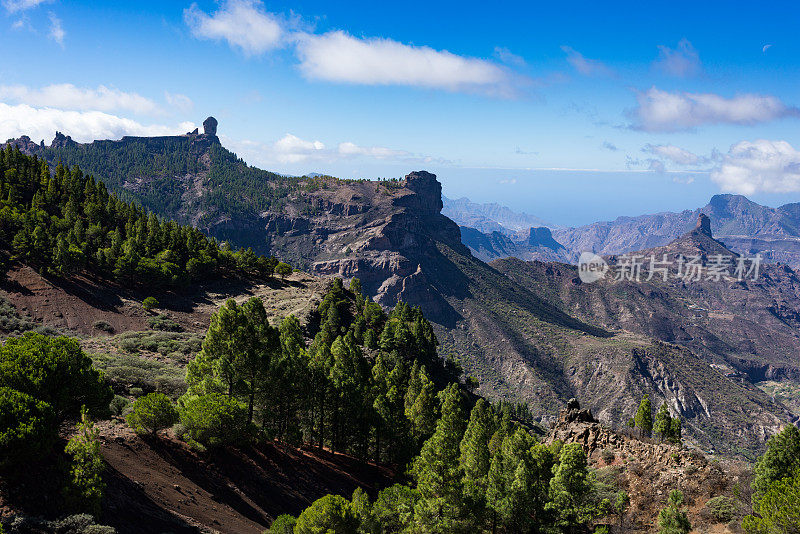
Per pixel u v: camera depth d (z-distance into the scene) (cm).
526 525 4388
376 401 7156
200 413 4594
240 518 4091
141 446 4334
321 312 12912
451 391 8562
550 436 6147
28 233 11706
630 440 5462
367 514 4100
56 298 10731
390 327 12456
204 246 15712
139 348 8806
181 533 3384
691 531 3894
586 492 4394
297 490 5078
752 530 3334
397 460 6800
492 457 4891
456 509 4334
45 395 3500
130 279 12725
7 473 2927
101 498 3072
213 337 5609
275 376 5659
